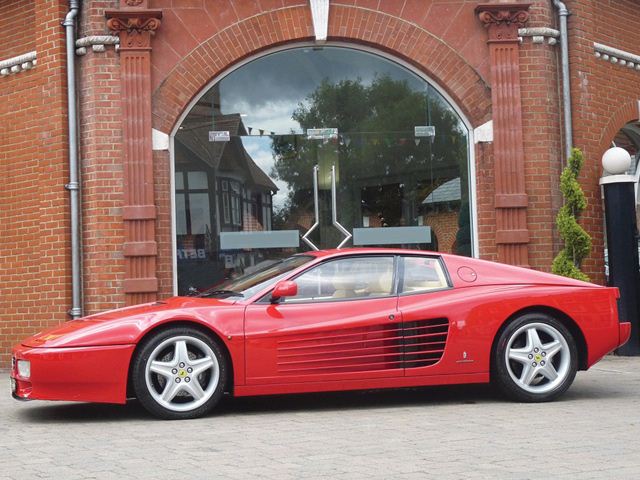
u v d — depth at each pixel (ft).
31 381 21.89
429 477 15.08
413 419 21.56
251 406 24.72
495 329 23.93
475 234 37.42
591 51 39.32
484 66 37.65
